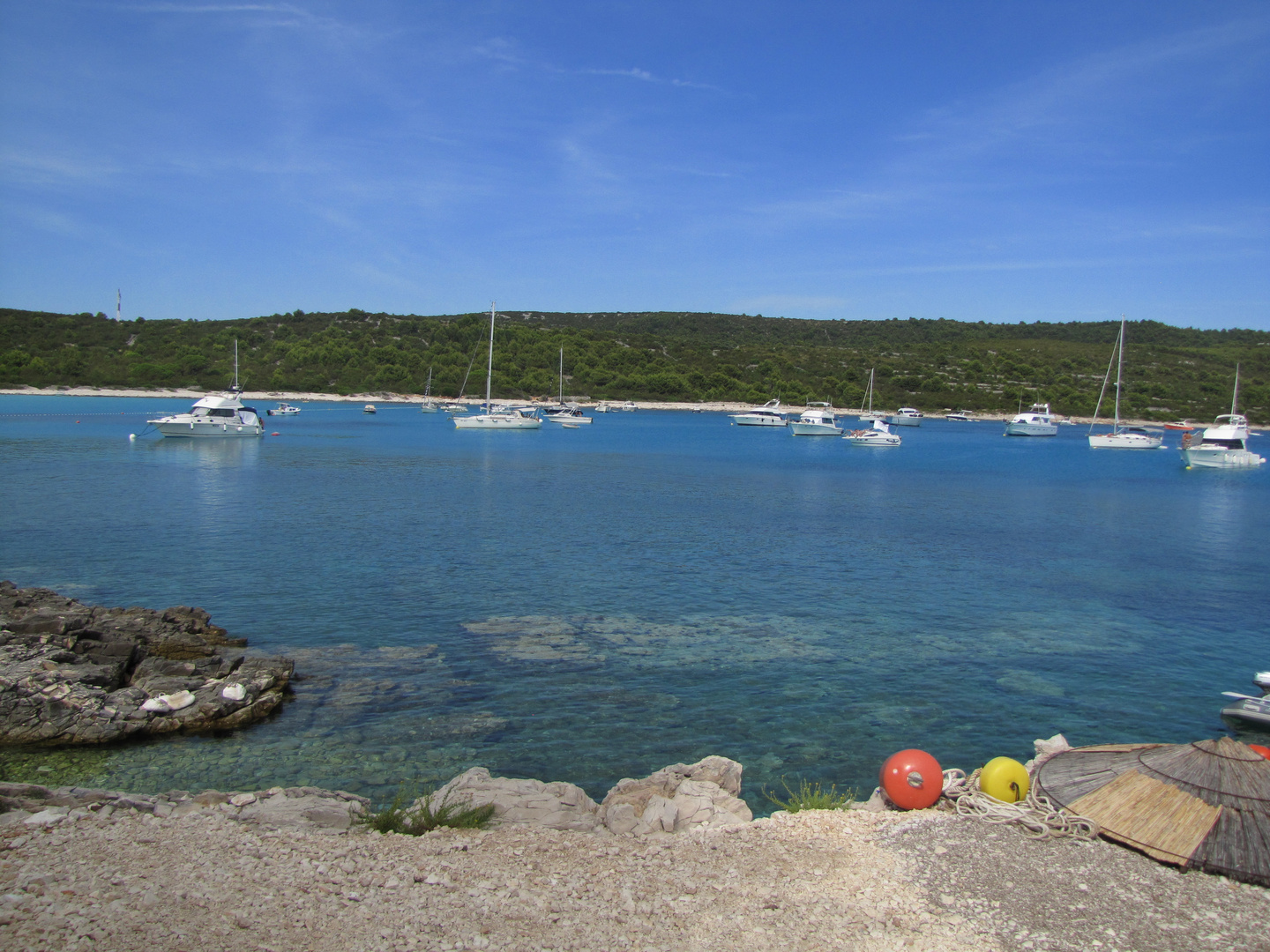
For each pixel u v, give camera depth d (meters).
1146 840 7.15
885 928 5.92
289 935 5.55
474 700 14.15
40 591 18.19
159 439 68.50
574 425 106.75
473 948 5.47
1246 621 20.58
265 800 8.88
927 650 17.75
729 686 15.21
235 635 17.33
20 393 115.25
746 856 7.21
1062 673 16.47
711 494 44.47
